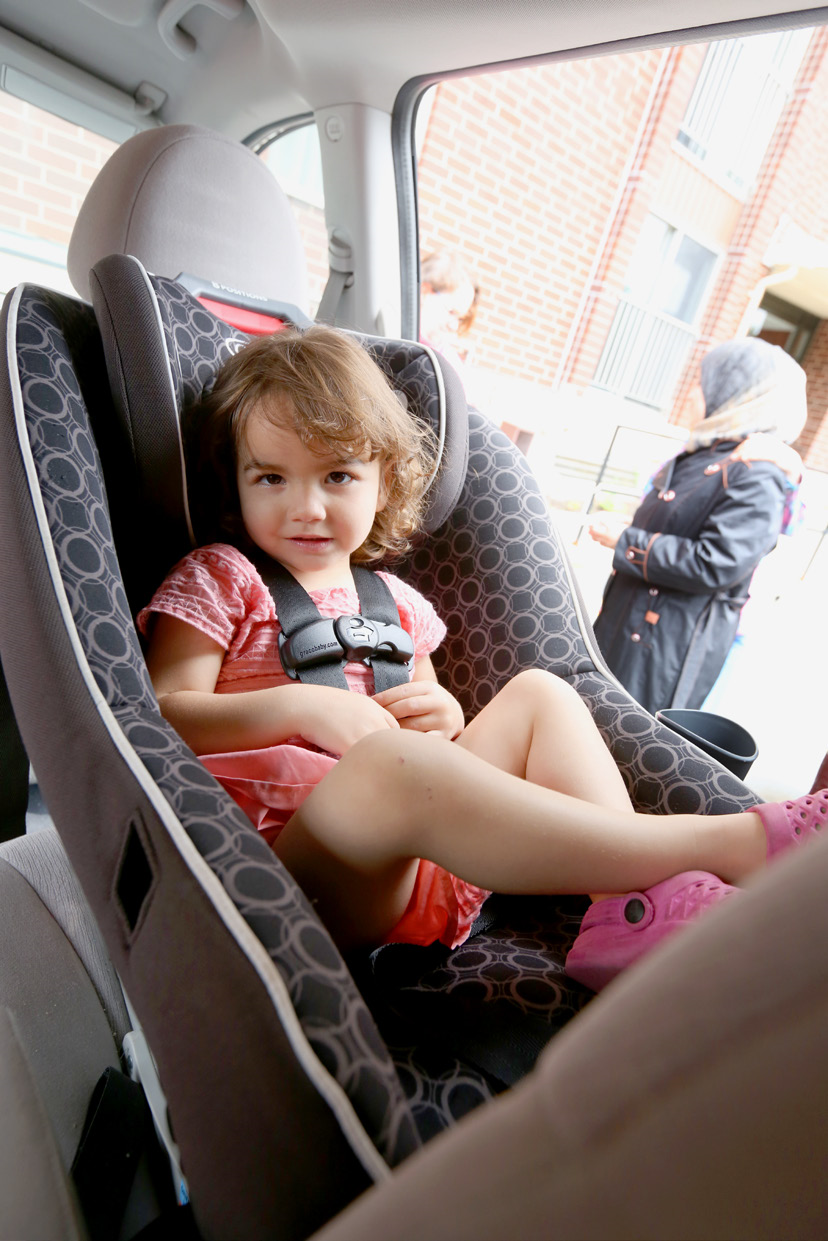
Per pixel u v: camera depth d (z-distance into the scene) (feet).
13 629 1.89
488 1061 1.70
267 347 2.84
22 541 1.94
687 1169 0.59
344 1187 1.13
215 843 1.47
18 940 2.30
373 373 3.07
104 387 2.69
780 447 4.54
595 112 8.36
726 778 2.64
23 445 2.05
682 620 4.82
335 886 1.91
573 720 2.46
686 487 4.76
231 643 2.79
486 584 3.45
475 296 6.36
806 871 0.63
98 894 1.57
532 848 1.78
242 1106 1.18
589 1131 0.61
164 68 4.83
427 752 1.85
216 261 3.89
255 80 4.62
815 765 5.44
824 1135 0.58
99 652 1.88
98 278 2.57
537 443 9.83
